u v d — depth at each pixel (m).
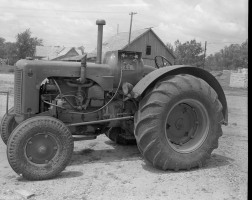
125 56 6.69
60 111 6.36
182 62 51.59
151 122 5.81
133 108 6.68
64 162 5.60
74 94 6.46
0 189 5.07
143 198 4.82
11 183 5.33
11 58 69.50
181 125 6.32
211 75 6.55
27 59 6.10
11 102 14.26
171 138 6.27
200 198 4.82
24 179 5.52
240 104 19.00
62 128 5.59
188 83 6.02
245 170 6.04
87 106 6.53
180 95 5.94
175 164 5.93
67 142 5.62
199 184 5.34
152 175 5.76
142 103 6.01
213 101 6.24
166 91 5.87
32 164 5.46
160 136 5.85
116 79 6.61
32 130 5.41
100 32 6.68
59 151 5.59
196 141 6.27
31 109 6.01
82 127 6.54
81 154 7.03
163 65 7.64
